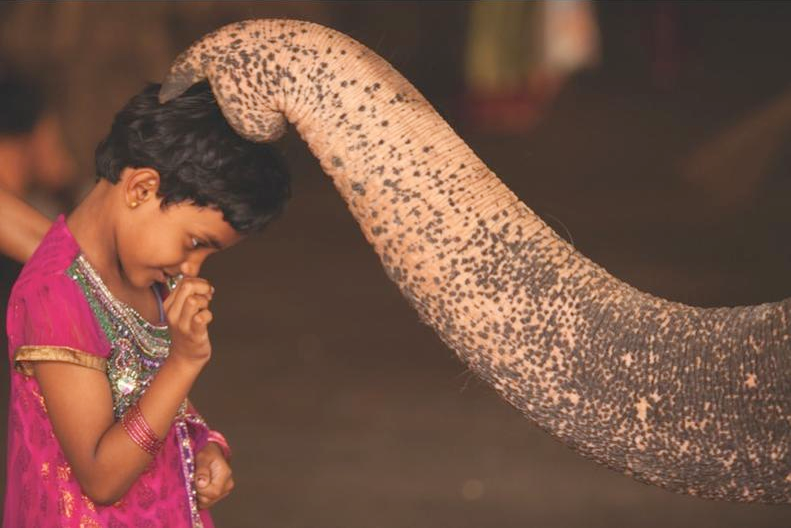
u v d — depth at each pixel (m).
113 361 4.79
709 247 17.95
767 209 19.45
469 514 9.67
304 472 10.41
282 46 4.19
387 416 11.62
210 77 4.23
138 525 4.93
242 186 4.66
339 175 4.14
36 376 4.74
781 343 4.04
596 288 4.15
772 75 32.75
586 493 10.05
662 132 26.84
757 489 4.09
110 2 14.61
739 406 4.05
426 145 4.12
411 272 4.12
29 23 14.41
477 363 4.16
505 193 4.17
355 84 4.15
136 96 4.73
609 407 4.10
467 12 29.47
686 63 33.81
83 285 4.71
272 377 12.64
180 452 5.12
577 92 31.16
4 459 10.22
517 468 10.51
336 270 16.88
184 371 4.60
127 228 4.72
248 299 15.41
